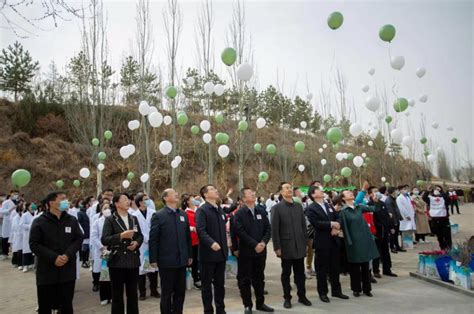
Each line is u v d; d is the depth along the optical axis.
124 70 25.94
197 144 24.02
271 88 27.12
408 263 8.63
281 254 5.44
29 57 27.62
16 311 5.88
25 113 24.22
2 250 12.12
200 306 5.71
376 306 5.25
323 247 5.73
